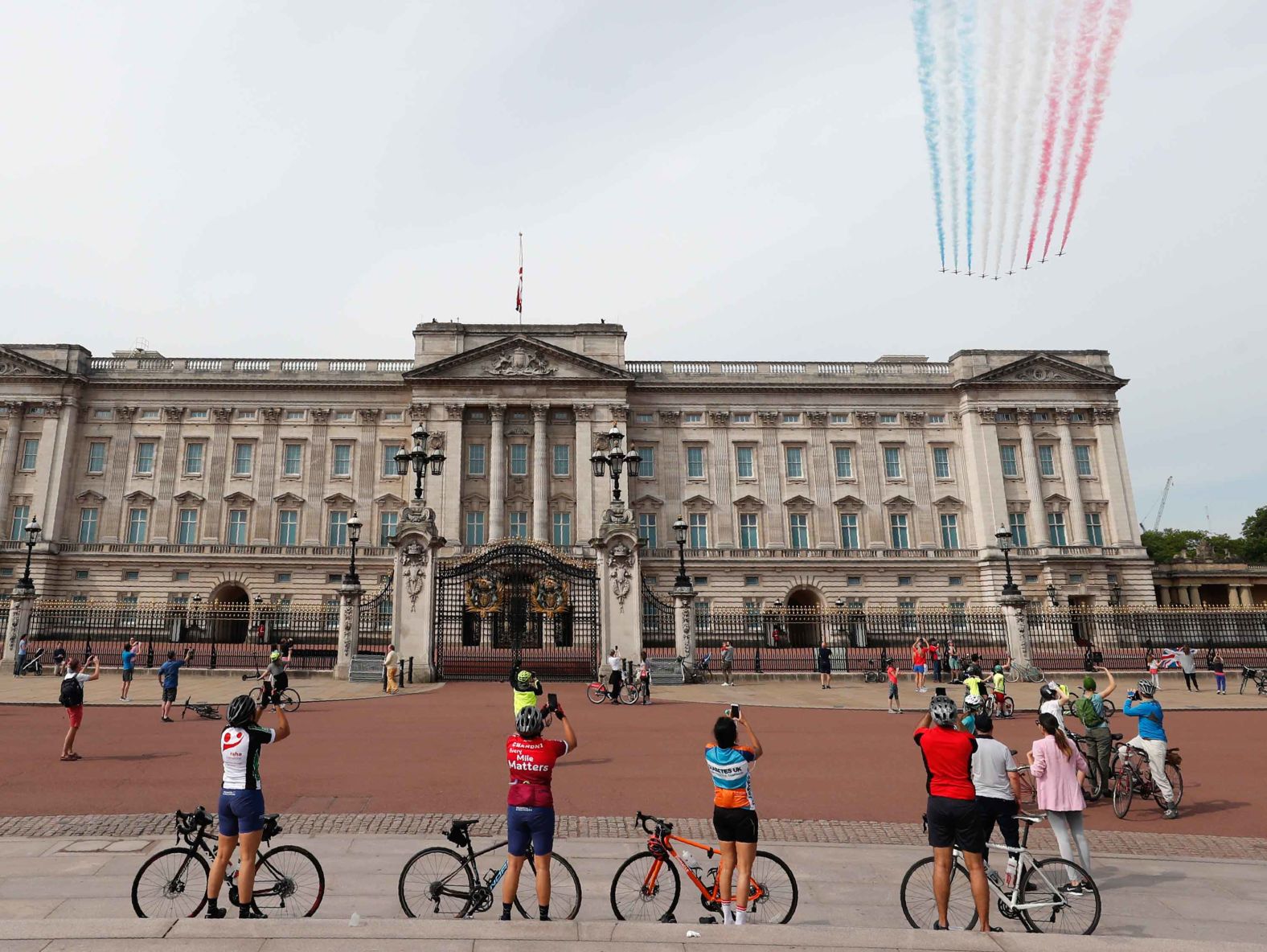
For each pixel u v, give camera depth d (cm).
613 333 7069
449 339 6931
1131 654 4481
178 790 1445
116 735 2028
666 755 1838
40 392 6625
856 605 6662
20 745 1884
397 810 1310
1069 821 991
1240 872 1063
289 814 1282
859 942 705
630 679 3225
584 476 6688
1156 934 852
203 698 2753
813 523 6919
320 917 841
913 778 1633
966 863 821
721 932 722
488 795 1421
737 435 7075
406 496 6712
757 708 2745
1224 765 1819
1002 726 2412
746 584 6669
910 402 7150
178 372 6869
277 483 6750
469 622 4103
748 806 834
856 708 2769
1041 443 7006
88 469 6681
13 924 692
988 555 6625
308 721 2284
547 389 6831
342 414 6912
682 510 6875
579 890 847
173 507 6644
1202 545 12175
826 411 7119
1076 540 6756
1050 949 687
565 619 3831
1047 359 6988
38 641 4119
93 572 6406
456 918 808
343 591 3462
